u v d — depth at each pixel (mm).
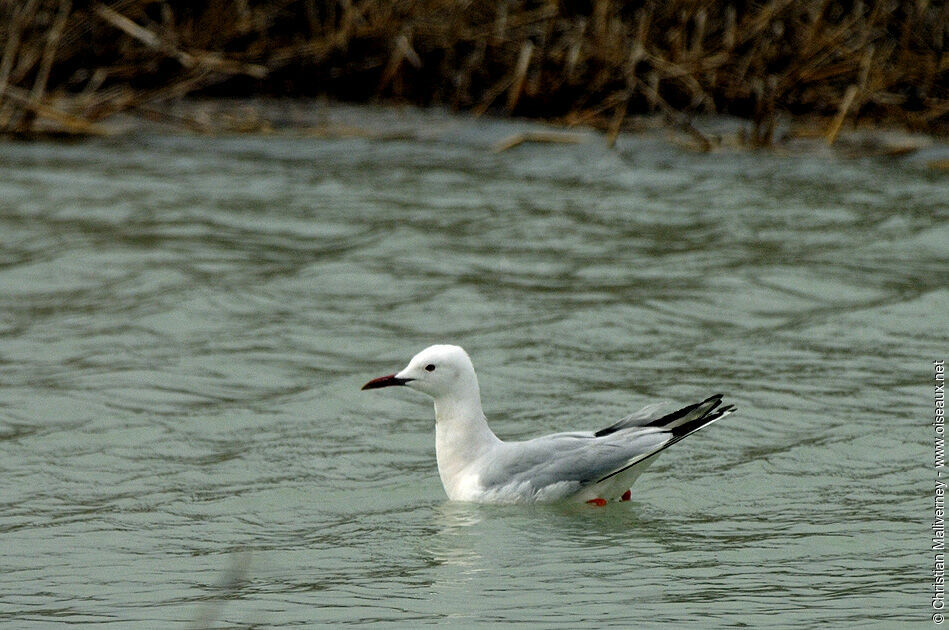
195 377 14609
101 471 12336
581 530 10875
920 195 21188
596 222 20141
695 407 11125
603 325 15977
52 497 11750
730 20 26047
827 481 11898
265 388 14359
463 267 18172
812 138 24719
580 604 9398
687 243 19094
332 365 14969
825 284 17234
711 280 17453
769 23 25766
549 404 13695
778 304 16672
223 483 12070
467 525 11008
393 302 16906
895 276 17516
